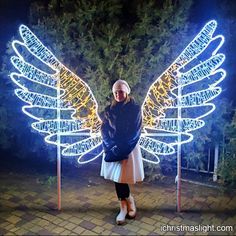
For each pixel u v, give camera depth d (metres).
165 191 4.57
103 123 3.84
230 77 4.64
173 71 4.00
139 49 4.48
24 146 5.14
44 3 4.88
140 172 3.87
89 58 4.49
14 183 4.81
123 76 4.46
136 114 3.71
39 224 3.92
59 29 4.48
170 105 4.16
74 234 3.76
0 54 5.13
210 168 4.89
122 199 3.95
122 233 3.76
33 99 4.05
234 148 4.46
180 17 4.31
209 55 4.41
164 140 4.59
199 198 4.41
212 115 4.46
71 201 4.36
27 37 3.90
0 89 4.88
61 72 4.05
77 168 5.16
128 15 4.62
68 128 4.12
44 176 4.99
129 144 3.68
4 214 4.10
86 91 4.30
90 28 4.52
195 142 4.59
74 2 4.57
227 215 4.07
